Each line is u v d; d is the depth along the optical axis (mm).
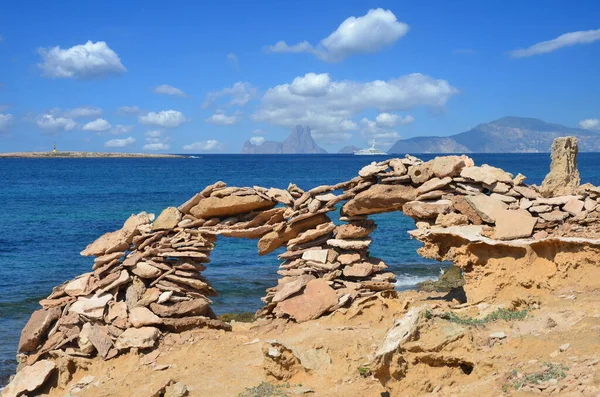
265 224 14148
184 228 13945
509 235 12164
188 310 13188
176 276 13383
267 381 10562
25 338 12531
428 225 13305
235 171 107500
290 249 14336
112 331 12547
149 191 62812
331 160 189500
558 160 13500
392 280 14125
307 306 13367
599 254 11320
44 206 48938
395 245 30562
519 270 12047
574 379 7508
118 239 13664
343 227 14172
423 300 14320
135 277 13422
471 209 12961
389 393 9086
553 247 11812
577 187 13445
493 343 9281
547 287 11719
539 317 10242
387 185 13688
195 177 88500
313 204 13922
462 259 12641
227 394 10227
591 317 9562
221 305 19625
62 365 12180
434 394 8430
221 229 13961
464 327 9406
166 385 10711
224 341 12664
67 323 12656
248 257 27828
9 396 11727
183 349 12422
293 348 10797
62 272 24953
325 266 13805
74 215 43188
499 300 12016
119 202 51844
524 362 8547
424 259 26891
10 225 38125
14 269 25453
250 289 21688
